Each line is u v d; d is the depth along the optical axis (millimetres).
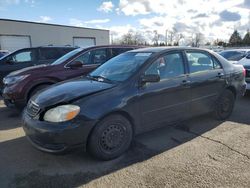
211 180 2920
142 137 4238
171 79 4047
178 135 4309
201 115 4754
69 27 31500
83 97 3295
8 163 3443
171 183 2883
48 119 3172
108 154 3426
